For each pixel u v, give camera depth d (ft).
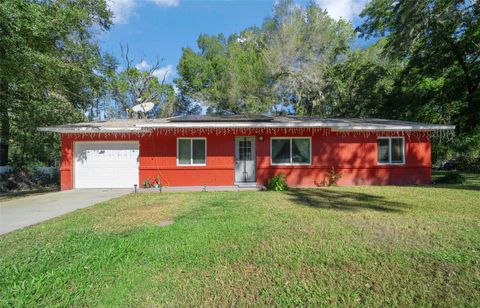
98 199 33.17
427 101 66.95
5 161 59.36
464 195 30.60
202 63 106.93
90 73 52.26
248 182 45.03
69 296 10.09
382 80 76.69
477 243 14.94
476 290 10.34
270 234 16.79
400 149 44.04
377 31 72.59
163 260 13.14
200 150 43.88
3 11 29.17
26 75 39.75
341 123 41.16
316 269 12.07
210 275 11.64
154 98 117.80
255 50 101.30
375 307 9.38
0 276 11.61
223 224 19.20
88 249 14.74
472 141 57.47
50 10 41.06
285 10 86.38
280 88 92.07
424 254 13.51
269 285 10.81
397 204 26.02
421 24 56.90
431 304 9.51
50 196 36.37
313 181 43.42
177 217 22.09
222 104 97.66
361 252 13.79
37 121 56.03
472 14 55.88
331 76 84.28
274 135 43.50
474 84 62.03
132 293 10.29
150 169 43.50
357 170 43.60
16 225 20.98
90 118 76.54
